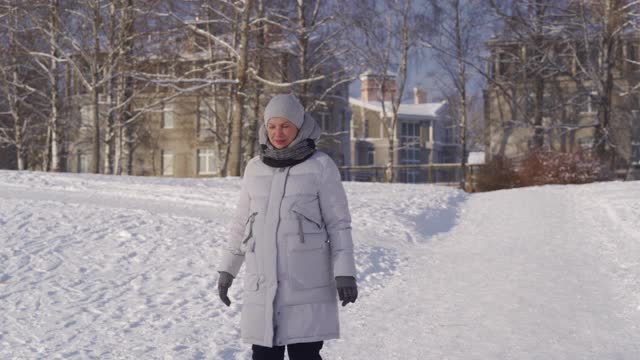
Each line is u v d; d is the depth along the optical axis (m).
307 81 24.36
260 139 3.55
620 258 9.27
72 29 27.16
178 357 4.84
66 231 10.02
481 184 29.84
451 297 7.15
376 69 33.19
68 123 31.23
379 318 6.20
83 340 5.29
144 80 26.86
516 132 40.50
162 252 8.94
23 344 5.15
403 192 19.50
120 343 5.21
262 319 3.33
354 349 5.18
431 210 15.60
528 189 20.77
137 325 5.77
